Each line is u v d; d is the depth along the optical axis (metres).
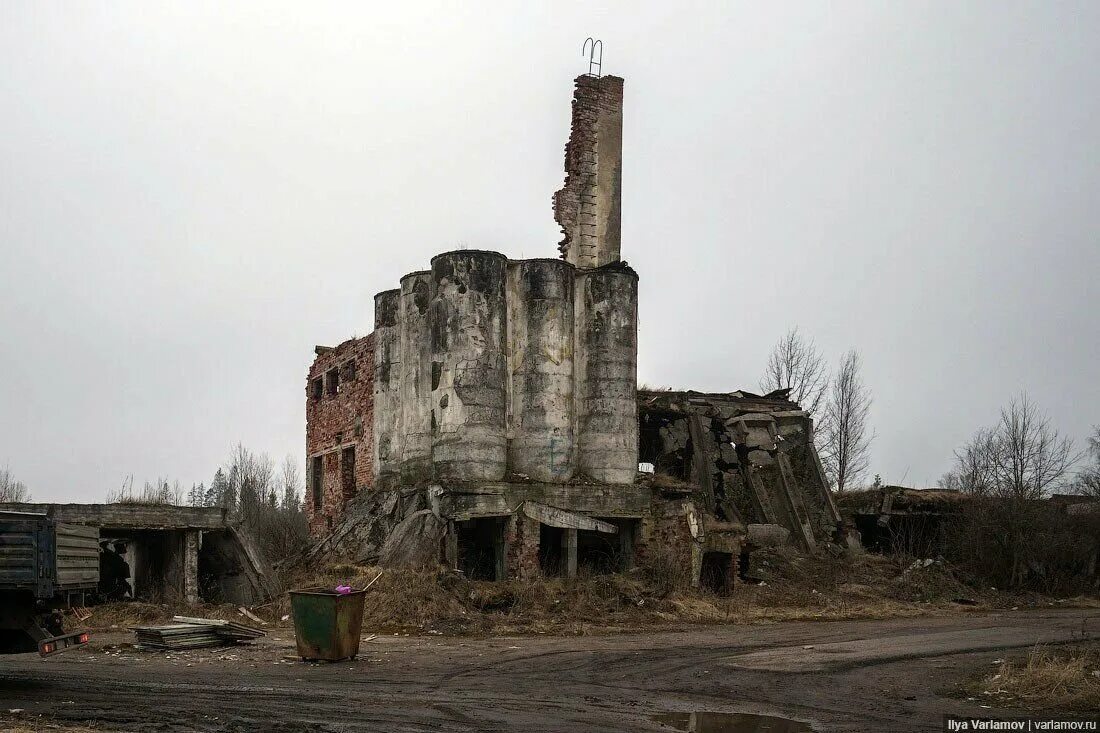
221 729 9.24
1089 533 33.53
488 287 25.20
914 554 34.22
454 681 12.54
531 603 21.42
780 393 37.81
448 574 21.81
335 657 14.25
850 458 47.59
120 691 11.37
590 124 32.81
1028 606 28.80
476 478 24.23
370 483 29.20
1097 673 12.54
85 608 19.53
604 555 26.67
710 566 27.09
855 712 10.65
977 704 11.16
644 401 33.19
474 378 24.66
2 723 9.13
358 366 31.02
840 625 21.44
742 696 11.63
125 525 20.77
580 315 26.92
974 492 35.22
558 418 25.84
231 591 22.53
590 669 13.84
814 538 33.22
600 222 32.34
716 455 34.72
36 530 11.16
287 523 35.41
